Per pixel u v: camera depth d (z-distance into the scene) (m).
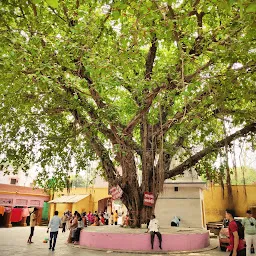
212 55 7.41
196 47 8.28
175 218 16.78
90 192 29.19
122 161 11.80
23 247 11.09
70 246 11.62
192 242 11.12
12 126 11.75
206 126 10.91
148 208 11.98
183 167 12.44
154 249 10.38
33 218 12.84
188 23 7.83
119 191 11.69
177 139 12.48
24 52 6.97
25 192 25.61
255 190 21.56
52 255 9.23
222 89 7.66
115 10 5.75
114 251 10.14
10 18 7.11
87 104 10.65
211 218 23.19
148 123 12.38
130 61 7.58
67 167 13.59
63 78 8.17
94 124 10.32
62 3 8.71
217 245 12.73
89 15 8.16
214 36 7.78
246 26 6.78
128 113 13.05
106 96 11.03
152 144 11.38
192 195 18.14
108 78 7.50
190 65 8.89
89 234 11.42
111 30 8.38
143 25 6.87
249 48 6.85
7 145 12.09
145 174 11.95
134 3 5.68
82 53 7.71
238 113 8.98
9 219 23.03
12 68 7.02
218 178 12.60
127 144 11.41
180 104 12.13
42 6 8.45
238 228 6.53
